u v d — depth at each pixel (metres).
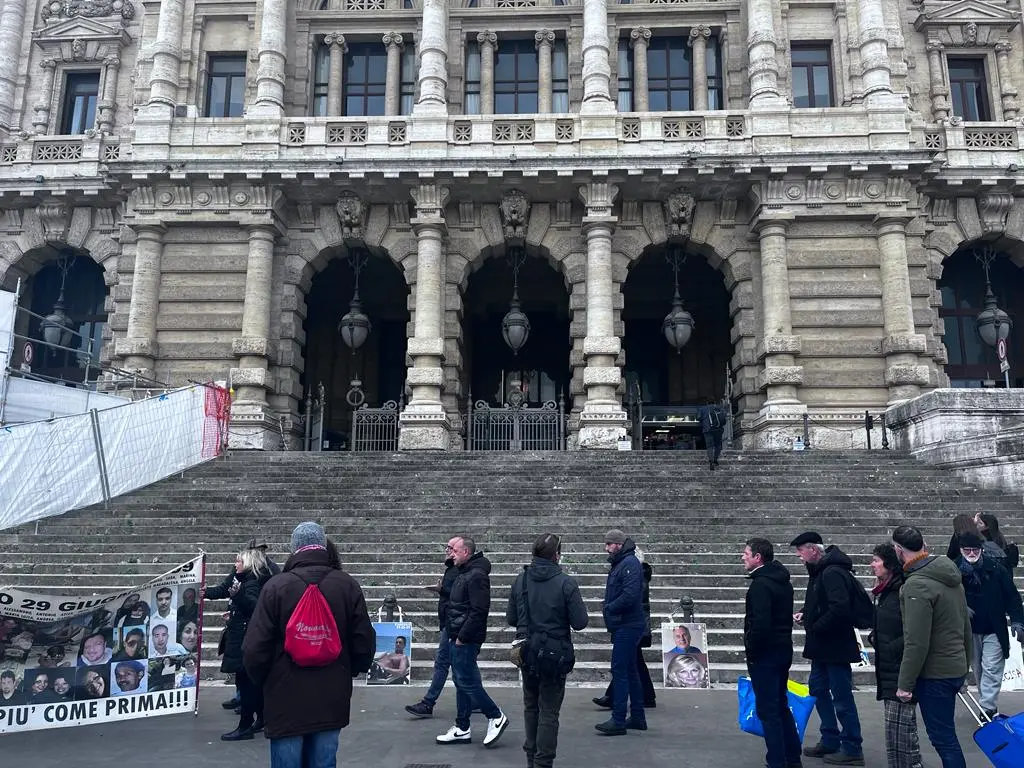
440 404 23.77
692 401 30.06
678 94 27.91
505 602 12.70
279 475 18.45
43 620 8.59
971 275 27.95
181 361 24.59
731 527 14.96
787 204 24.44
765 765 7.25
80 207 27.22
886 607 6.46
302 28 27.86
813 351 24.02
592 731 8.44
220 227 25.12
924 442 19.41
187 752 7.68
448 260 25.38
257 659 5.18
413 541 14.79
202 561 9.48
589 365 23.83
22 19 29.05
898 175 24.17
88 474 16.73
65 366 28.06
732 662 11.21
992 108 27.64
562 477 17.83
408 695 10.09
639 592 8.32
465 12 27.81
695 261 29.48
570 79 27.38
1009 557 9.20
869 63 25.36
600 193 24.42
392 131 25.06
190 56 27.28
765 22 25.67
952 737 5.96
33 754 7.61
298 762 5.18
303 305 26.05
